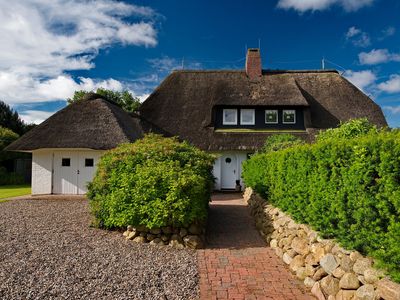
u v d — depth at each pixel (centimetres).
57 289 480
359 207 407
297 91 2156
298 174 633
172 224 766
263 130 2127
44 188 1689
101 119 1667
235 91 2206
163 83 2534
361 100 2325
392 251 344
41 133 1619
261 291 504
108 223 841
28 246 693
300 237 620
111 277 536
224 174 2078
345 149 450
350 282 408
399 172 342
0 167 2702
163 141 965
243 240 831
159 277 548
